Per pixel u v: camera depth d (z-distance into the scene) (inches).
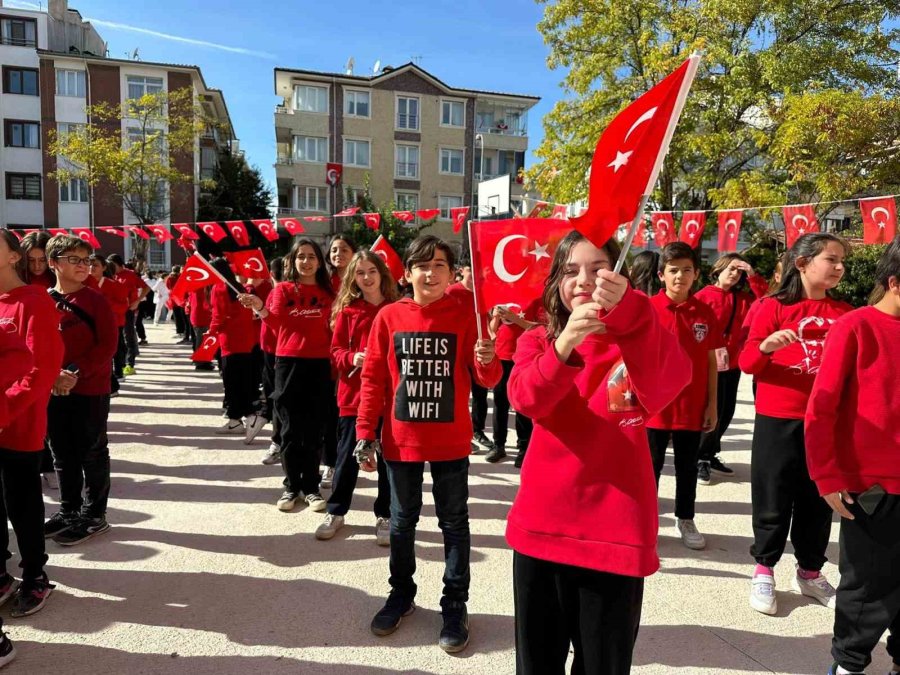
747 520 175.0
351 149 1299.2
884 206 276.8
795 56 598.5
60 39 1283.2
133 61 1198.3
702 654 108.7
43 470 193.3
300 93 1269.7
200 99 1192.8
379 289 152.8
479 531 162.9
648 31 642.8
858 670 94.0
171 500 181.3
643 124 57.6
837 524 173.6
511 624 117.8
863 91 612.4
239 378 257.4
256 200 1302.9
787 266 125.7
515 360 72.0
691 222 347.3
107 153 1030.4
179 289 186.7
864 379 91.0
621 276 58.0
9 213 1206.9
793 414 120.5
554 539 67.9
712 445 208.7
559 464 68.5
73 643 108.6
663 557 149.4
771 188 565.6
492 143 1366.9
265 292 253.1
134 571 136.3
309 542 153.4
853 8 624.4
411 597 118.7
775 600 124.3
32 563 119.5
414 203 1333.7
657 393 62.2
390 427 115.2
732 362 196.4
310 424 173.8
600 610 66.8
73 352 144.9
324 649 108.3
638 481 66.7
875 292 94.8
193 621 116.3
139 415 290.4
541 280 89.9
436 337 113.6
